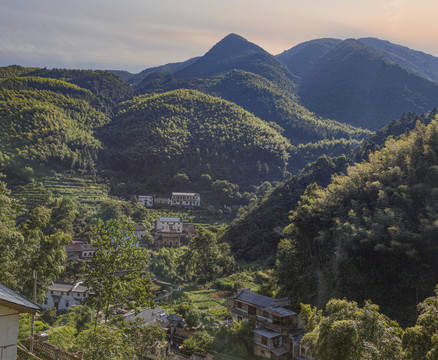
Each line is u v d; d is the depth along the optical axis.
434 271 41.66
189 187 184.12
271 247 100.94
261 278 79.69
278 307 48.19
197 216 156.12
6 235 30.69
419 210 47.88
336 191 62.72
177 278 84.62
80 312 52.44
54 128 184.25
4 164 142.12
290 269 60.72
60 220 105.06
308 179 114.38
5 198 32.44
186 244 124.69
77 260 86.44
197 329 56.62
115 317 32.22
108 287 28.81
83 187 161.88
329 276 52.62
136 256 29.62
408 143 59.94
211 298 73.25
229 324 52.91
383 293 44.09
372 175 60.19
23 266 35.75
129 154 196.88
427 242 42.31
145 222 136.25
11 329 15.48
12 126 173.00
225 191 175.38
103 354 22.59
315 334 19.25
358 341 16.12
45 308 62.56
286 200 114.00
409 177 53.94
